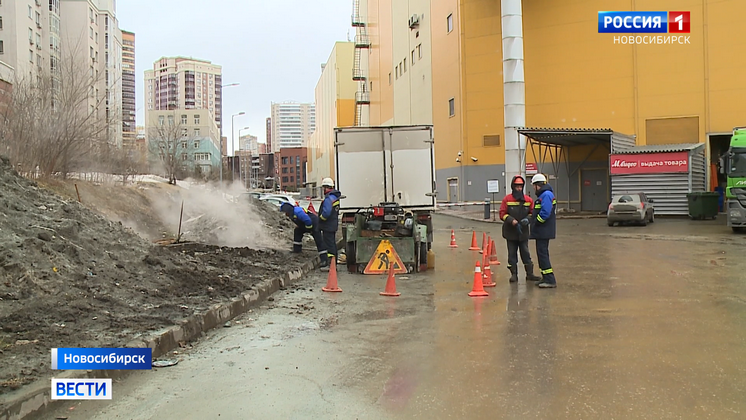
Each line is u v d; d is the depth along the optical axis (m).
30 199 9.84
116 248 9.58
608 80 35.34
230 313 8.20
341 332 7.41
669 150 29.48
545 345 6.57
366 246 13.08
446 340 6.89
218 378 5.57
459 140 41.53
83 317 6.70
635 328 7.27
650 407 4.64
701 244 17.78
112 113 19.11
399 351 6.45
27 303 6.70
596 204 36.97
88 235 9.47
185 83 127.38
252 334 7.32
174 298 8.26
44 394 4.62
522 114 31.91
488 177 39.97
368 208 14.51
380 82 66.88
